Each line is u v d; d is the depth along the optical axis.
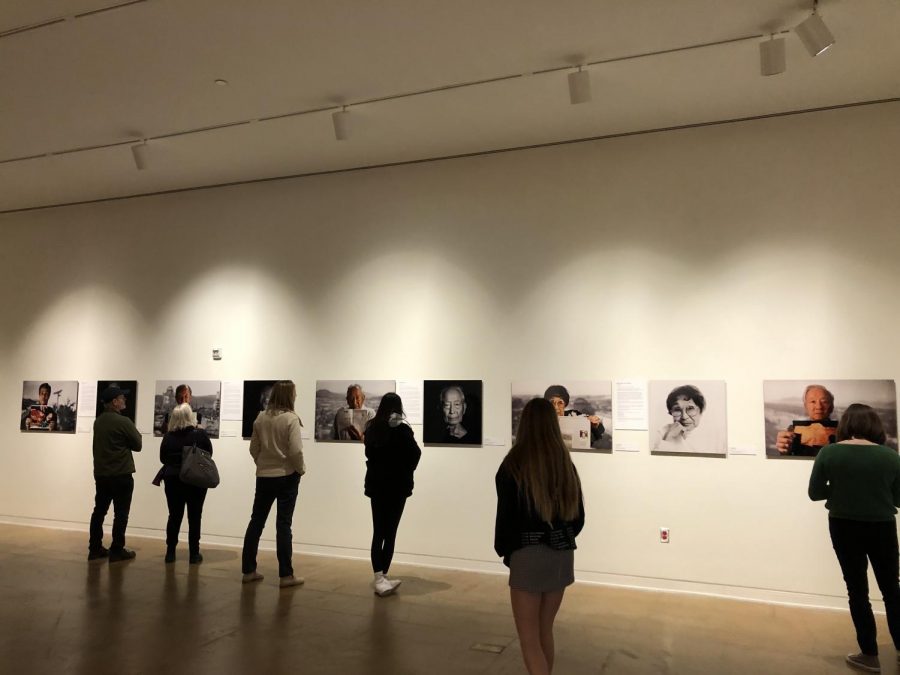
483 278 6.57
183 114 5.90
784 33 4.49
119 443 6.42
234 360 7.53
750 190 5.77
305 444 7.08
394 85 5.32
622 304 6.05
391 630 4.46
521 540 2.98
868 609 3.93
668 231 5.98
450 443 6.46
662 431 5.79
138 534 7.72
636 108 5.65
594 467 5.96
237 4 4.21
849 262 5.44
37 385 8.55
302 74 5.16
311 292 7.27
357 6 4.23
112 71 5.12
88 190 8.04
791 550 5.35
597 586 5.79
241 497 7.29
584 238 6.24
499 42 4.66
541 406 3.14
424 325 6.73
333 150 6.67
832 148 5.58
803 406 5.42
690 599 5.41
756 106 5.59
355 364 6.97
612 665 3.93
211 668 3.76
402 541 6.51
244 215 7.68
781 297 5.59
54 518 8.25
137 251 8.20
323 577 5.90
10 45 4.73
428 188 6.88
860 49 4.66
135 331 8.09
